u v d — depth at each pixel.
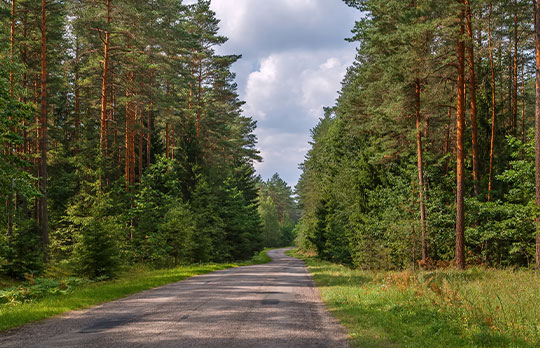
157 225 35.34
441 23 22.27
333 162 50.78
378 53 32.31
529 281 15.45
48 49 32.78
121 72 38.06
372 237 30.17
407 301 12.13
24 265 19.77
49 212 33.53
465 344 7.49
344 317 10.24
